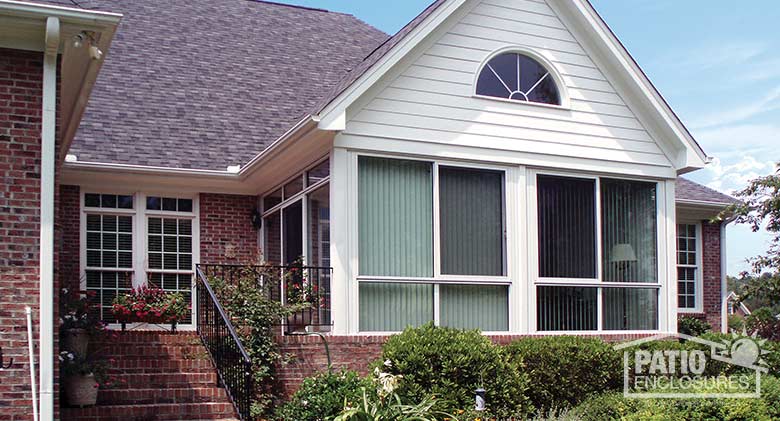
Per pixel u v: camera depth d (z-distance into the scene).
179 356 11.80
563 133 13.52
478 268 12.74
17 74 8.63
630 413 10.78
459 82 12.78
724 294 19.22
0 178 8.47
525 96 13.43
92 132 14.35
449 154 12.57
